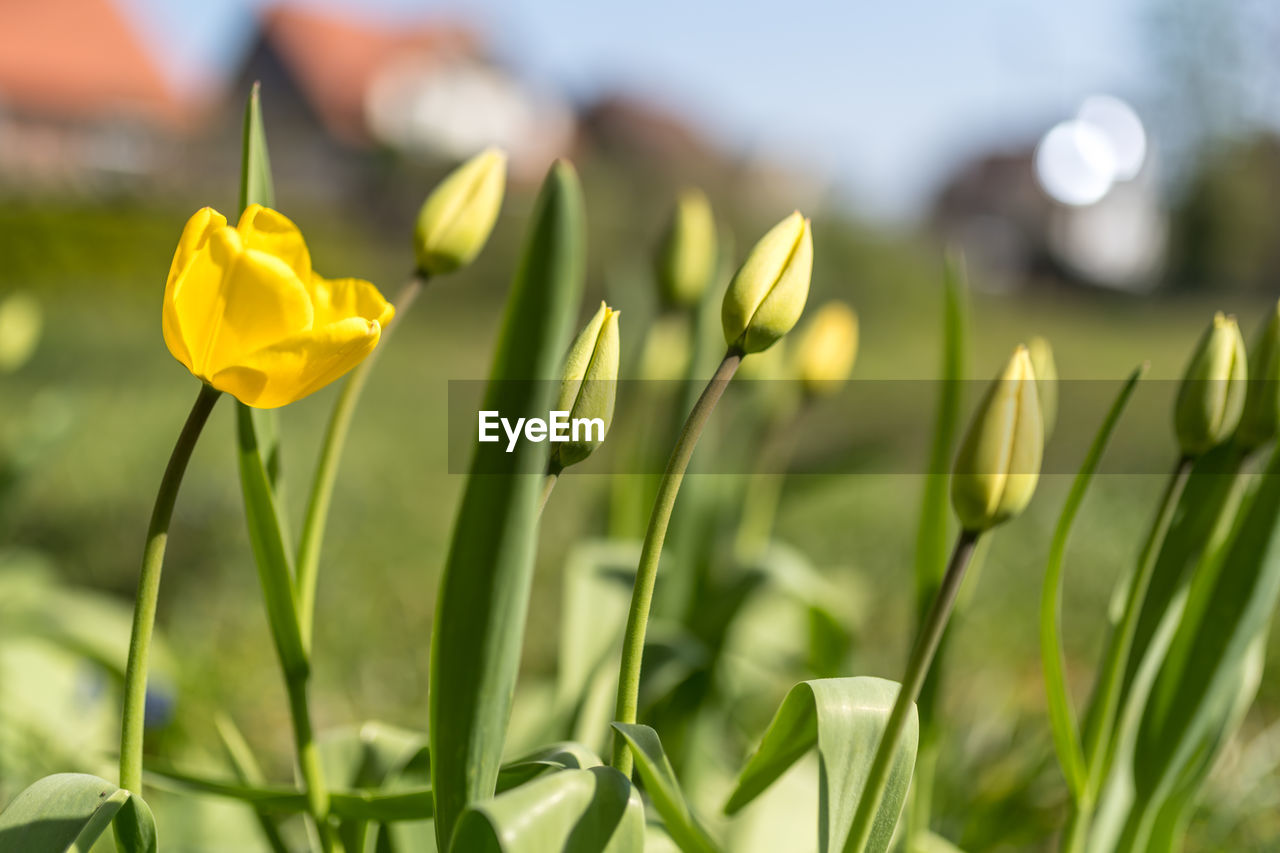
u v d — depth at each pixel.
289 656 0.76
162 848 0.92
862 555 2.62
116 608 1.41
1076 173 21.75
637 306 1.33
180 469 0.68
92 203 10.33
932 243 13.69
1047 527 2.70
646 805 0.84
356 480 3.32
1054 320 12.20
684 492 1.14
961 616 0.86
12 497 1.45
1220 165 12.91
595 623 1.05
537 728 1.14
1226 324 0.74
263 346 0.67
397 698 1.69
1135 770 0.81
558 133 22.91
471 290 10.81
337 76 23.16
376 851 0.80
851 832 0.68
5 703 1.18
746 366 1.24
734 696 1.41
